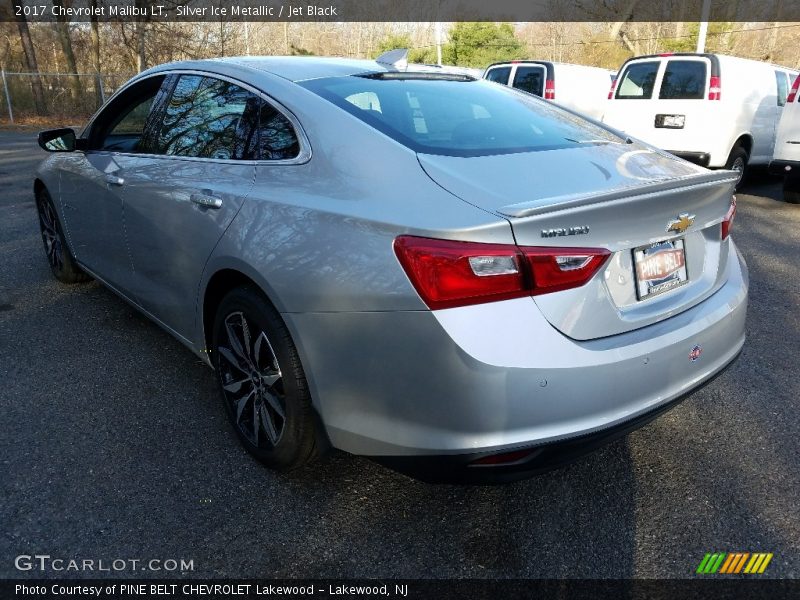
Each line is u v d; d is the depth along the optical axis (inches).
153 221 118.2
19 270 197.6
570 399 75.5
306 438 91.7
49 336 149.7
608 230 78.4
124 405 120.6
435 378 74.2
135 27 987.3
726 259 103.0
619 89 360.5
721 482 102.2
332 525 91.0
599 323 79.0
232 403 107.7
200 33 1029.2
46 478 98.5
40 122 853.2
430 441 76.4
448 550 86.7
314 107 97.3
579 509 95.4
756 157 371.2
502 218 72.8
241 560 84.1
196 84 120.9
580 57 1772.9
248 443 103.5
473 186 79.4
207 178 106.5
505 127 104.1
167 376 132.0
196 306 111.0
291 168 94.5
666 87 340.5
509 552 86.6
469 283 71.9
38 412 117.2
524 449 74.6
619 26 1405.0
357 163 87.6
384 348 77.4
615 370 77.9
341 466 104.5
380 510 94.3
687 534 90.4
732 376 138.9
